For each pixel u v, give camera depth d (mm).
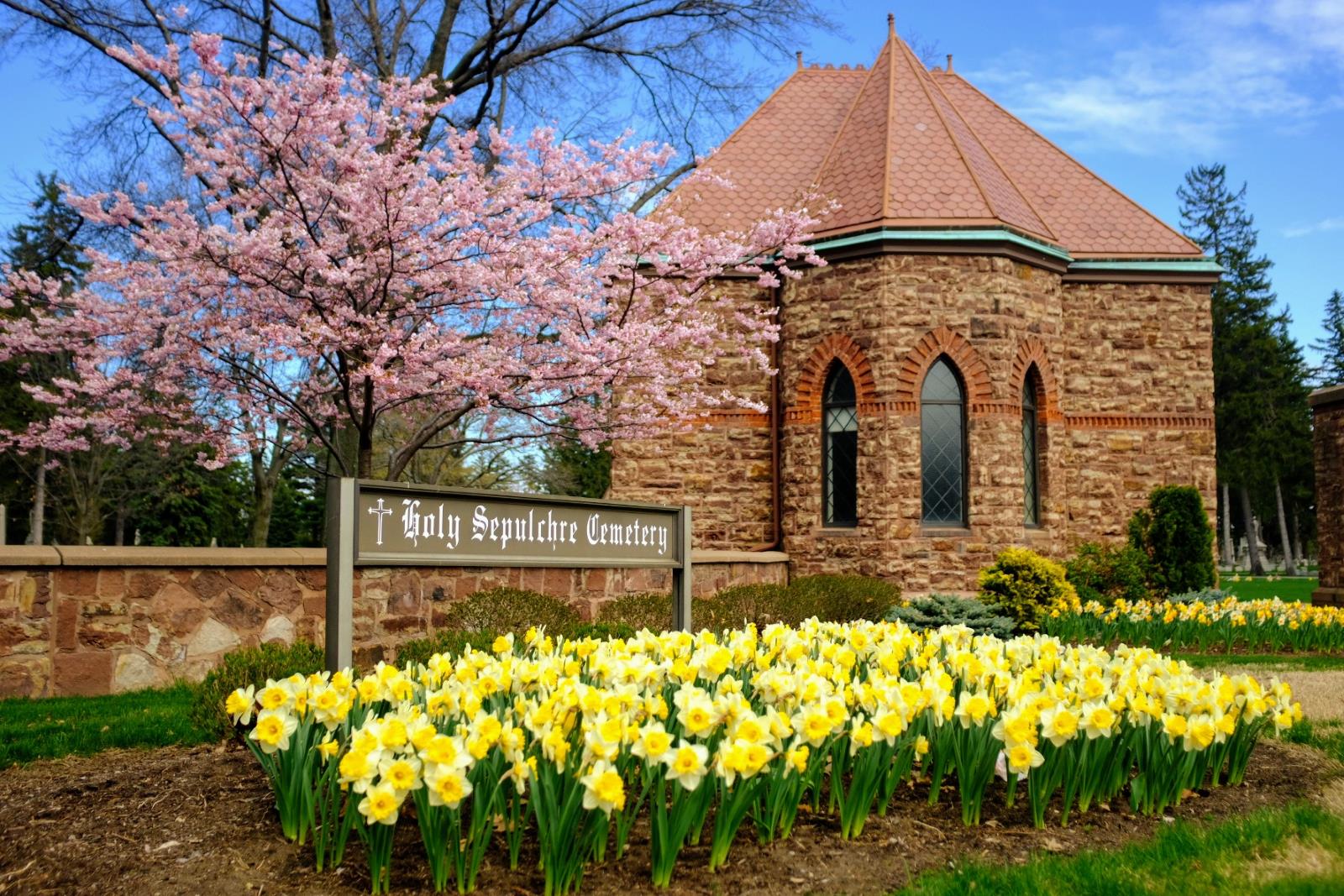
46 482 32312
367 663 9141
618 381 13375
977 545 16422
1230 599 13836
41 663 8758
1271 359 53469
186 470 30000
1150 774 5359
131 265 12039
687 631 6785
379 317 11578
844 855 4512
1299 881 4160
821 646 6531
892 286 16719
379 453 27734
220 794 5113
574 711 4562
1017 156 21062
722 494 18438
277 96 10953
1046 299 17828
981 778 4992
